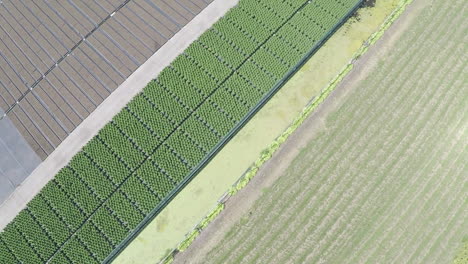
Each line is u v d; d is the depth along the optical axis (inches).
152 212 1235.9
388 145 1274.6
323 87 1358.3
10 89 1405.0
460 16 1419.8
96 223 1232.8
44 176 1299.2
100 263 1195.3
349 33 1421.0
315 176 1255.5
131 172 1277.1
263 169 1268.5
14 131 1359.5
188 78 1363.2
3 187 1306.6
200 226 1218.6
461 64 1357.0
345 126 1302.9
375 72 1362.0
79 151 1309.1
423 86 1336.1
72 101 1365.7
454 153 1252.5
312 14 1421.0
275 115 1332.4
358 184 1239.5
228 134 1296.8
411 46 1389.0
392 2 1449.3
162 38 1408.7
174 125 1315.2
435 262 1148.5
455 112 1298.0
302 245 1192.8
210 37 1402.6
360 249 1176.8
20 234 1244.5
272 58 1369.3
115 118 1331.2
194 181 1273.4
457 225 1176.8
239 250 1200.2
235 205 1239.5
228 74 1360.7
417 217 1194.6
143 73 1376.7
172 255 1202.0
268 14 1425.9
